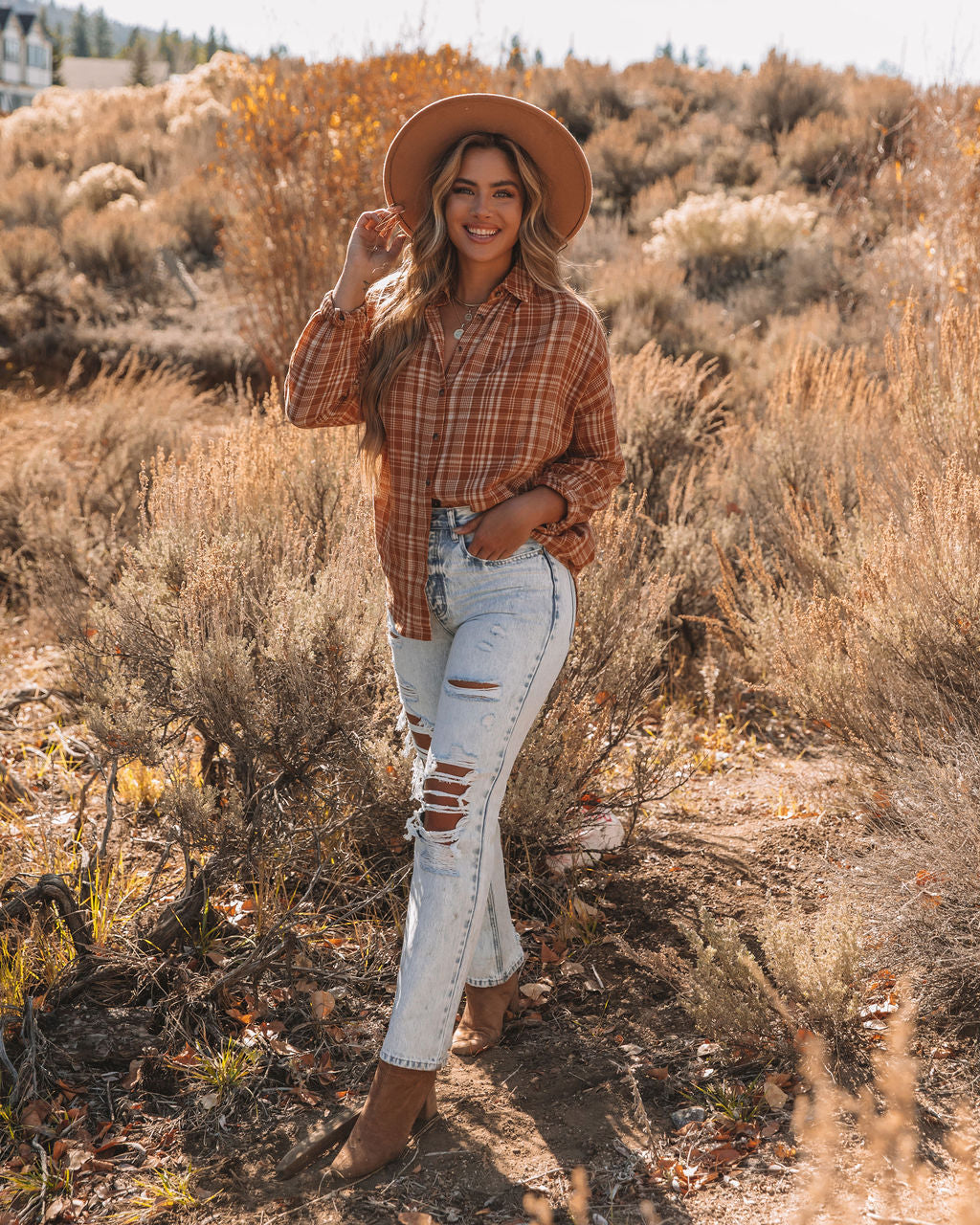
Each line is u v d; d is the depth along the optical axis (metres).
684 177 17.17
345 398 2.30
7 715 4.31
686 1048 2.52
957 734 3.06
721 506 5.59
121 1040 2.50
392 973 2.83
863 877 2.96
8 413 8.74
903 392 4.85
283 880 3.01
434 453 2.15
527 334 2.15
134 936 2.80
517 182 2.16
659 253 13.94
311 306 8.91
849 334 9.52
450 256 2.23
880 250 10.88
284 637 2.89
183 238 14.51
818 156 17.45
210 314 11.84
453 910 2.12
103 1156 2.22
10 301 11.74
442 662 2.34
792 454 5.48
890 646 3.35
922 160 8.45
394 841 3.06
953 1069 2.31
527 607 2.16
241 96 9.16
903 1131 2.07
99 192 16.62
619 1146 2.21
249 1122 2.33
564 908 3.09
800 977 2.42
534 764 3.10
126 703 3.04
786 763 4.14
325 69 8.87
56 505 5.96
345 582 3.07
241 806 2.84
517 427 2.13
